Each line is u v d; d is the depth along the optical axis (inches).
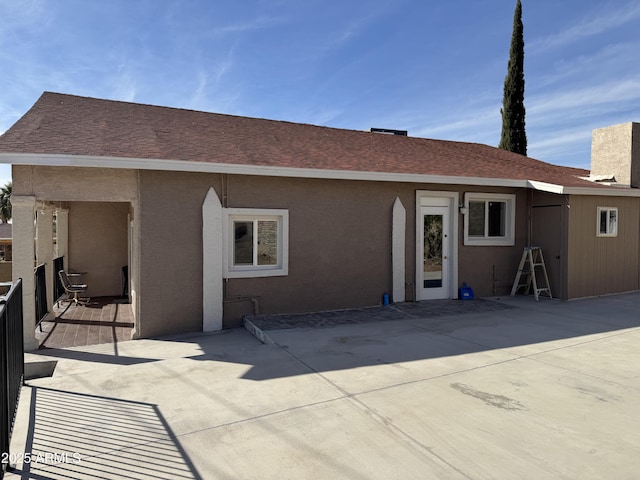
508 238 458.3
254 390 197.3
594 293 451.2
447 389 195.8
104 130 333.4
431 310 374.6
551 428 158.4
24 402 185.5
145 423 165.0
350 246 376.2
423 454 140.9
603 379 209.2
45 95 387.9
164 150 314.2
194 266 313.4
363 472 131.3
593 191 428.8
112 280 497.0
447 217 429.4
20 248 266.8
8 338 153.8
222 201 323.0
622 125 506.3
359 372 219.5
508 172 467.5
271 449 145.3
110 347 274.7
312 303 361.4
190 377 215.9
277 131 449.7
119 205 499.2
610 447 144.7
